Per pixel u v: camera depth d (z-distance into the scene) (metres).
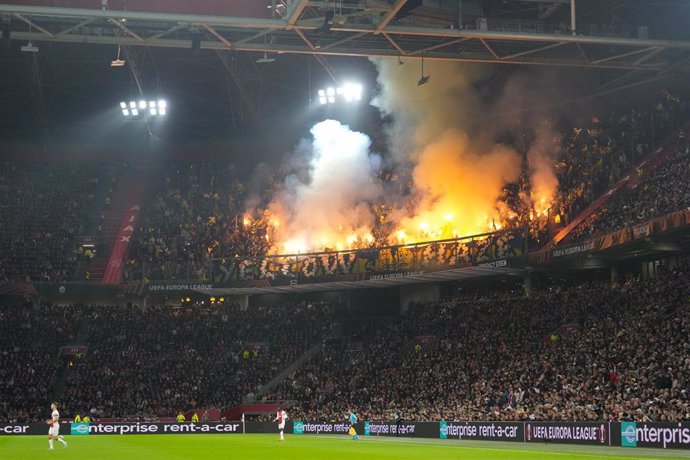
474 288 79.50
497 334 67.75
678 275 58.69
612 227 65.75
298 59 90.06
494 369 64.25
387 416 64.69
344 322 84.88
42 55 89.06
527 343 64.12
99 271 87.31
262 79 92.06
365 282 78.62
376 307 85.75
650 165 72.88
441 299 80.75
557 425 47.56
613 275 68.38
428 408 62.56
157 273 85.88
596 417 47.97
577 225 72.50
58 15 53.47
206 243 89.94
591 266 67.75
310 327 83.88
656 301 57.56
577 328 62.19
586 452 37.62
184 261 86.44
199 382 78.44
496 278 77.94
